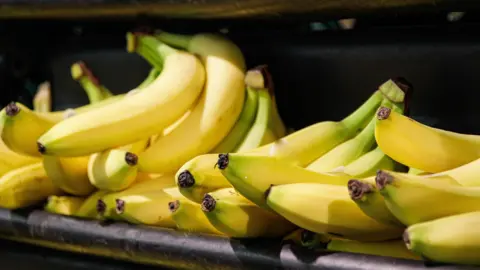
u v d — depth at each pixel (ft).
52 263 3.62
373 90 3.71
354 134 3.43
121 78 4.32
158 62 3.87
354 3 3.45
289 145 3.34
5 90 4.57
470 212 2.82
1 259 3.74
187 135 3.52
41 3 3.90
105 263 3.51
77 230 3.45
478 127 3.54
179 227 3.26
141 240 3.29
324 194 2.97
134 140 3.48
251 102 3.67
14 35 4.50
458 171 3.01
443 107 3.59
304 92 3.85
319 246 3.07
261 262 3.05
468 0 3.33
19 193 3.65
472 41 3.53
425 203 2.82
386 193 2.81
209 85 3.64
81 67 4.11
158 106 3.48
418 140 3.08
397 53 3.66
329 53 3.78
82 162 3.61
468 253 2.77
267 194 3.03
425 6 3.43
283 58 3.87
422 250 2.78
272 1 3.51
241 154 3.04
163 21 3.97
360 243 3.06
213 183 3.19
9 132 3.49
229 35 4.00
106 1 3.76
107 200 3.43
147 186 3.46
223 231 3.11
